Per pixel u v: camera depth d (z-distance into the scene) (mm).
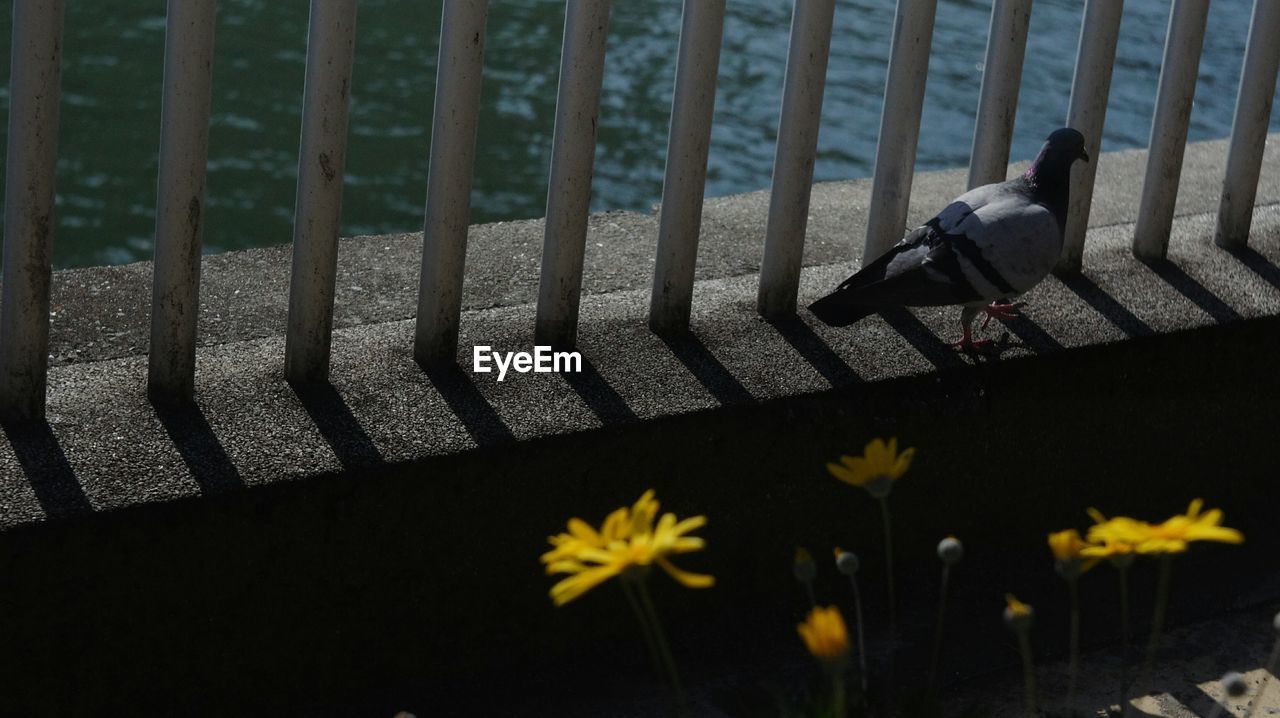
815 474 3381
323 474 2865
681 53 3285
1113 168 5250
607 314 3582
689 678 3229
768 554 3414
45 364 2939
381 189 8328
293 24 10812
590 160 3268
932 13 3561
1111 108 9930
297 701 3043
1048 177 3549
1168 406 3746
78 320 3652
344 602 2996
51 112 2793
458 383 3229
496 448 3010
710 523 3316
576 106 3209
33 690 2775
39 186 2822
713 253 4422
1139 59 10875
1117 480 3779
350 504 2918
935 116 9742
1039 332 3596
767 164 9109
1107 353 3590
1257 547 3809
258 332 3689
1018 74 3746
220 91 9523
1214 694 3180
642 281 4148
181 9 2818
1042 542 3736
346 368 3262
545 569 3172
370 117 9305
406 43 10609
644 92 10281
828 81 10219
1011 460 3604
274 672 2990
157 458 2859
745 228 4645
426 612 3092
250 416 3039
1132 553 1986
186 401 3074
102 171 8336
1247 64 3953
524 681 3199
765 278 3596
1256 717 3098
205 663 2914
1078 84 3750
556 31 11258
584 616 3271
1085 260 4027
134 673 2854
